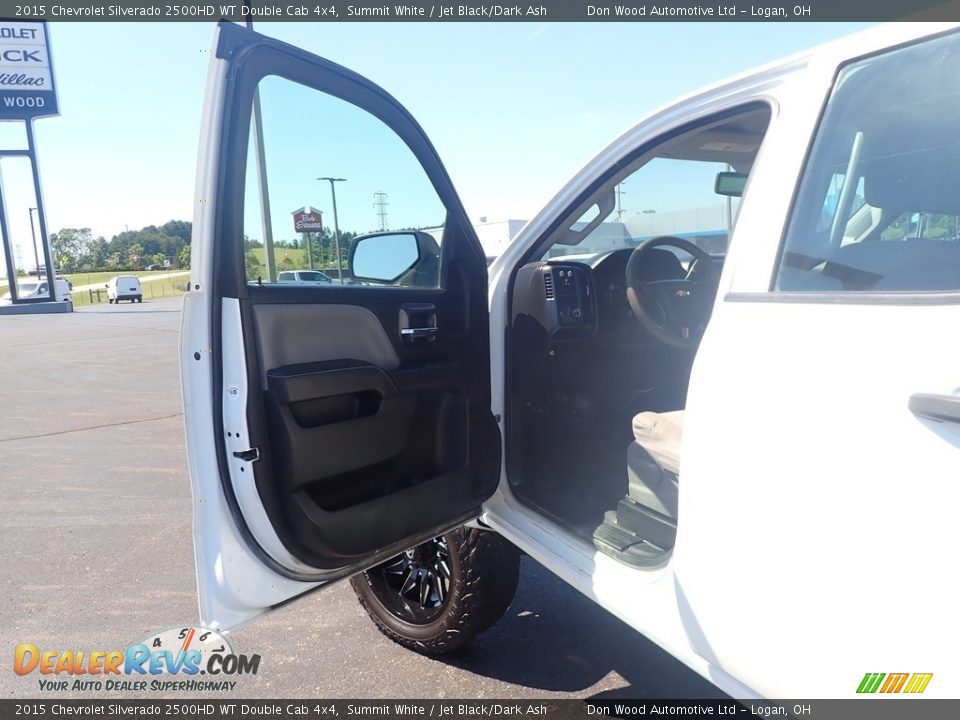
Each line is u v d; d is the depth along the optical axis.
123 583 3.31
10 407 7.83
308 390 1.65
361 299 1.88
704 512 1.31
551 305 2.19
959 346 0.98
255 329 1.61
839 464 1.08
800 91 1.40
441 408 2.07
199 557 1.57
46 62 25.44
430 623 2.45
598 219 2.44
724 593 1.28
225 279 1.54
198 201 1.52
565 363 2.36
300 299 1.72
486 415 2.17
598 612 2.90
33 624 2.94
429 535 1.99
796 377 1.17
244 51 1.54
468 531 2.24
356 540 1.78
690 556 1.35
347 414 1.83
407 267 2.05
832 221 1.33
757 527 1.21
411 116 2.07
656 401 2.58
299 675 2.53
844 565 1.07
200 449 1.56
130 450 5.77
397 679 2.48
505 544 2.30
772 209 1.35
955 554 0.94
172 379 9.68
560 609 2.92
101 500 4.52
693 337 2.38
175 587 3.26
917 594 0.98
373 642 2.74
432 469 2.05
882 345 1.08
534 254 2.28
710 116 1.68
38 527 4.05
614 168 1.99
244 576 1.59
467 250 2.18
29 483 4.91
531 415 2.31
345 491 1.84
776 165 1.38
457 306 2.14
